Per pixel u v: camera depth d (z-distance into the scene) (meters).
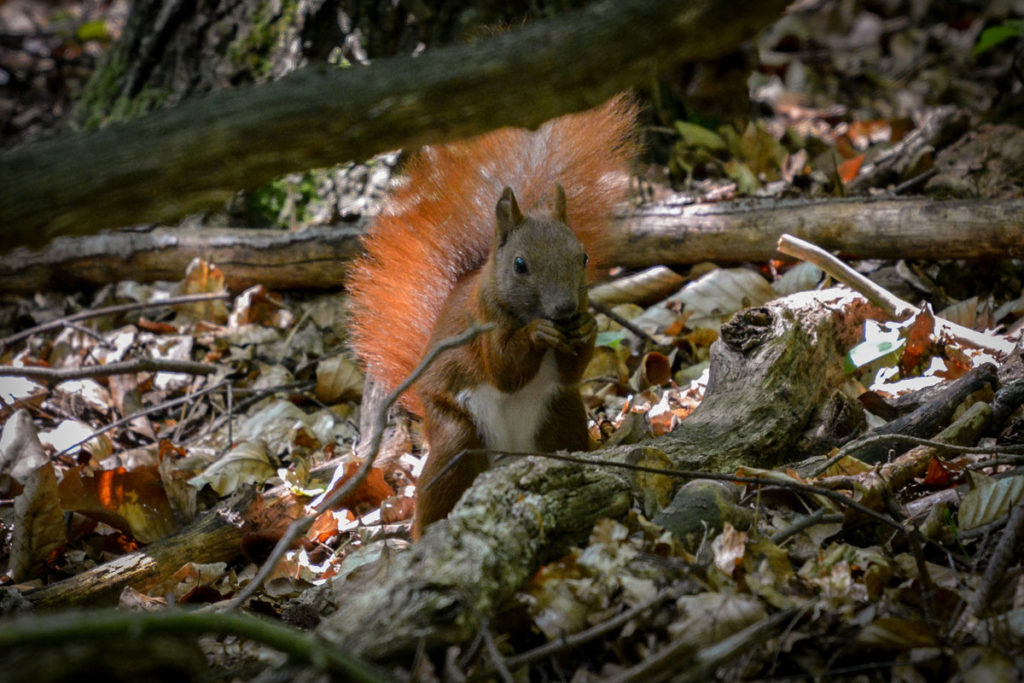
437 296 8.73
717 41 5.05
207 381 10.94
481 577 5.49
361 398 10.48
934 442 6.99
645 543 6.06
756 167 13.16
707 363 9.97
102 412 10.52
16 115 16.62
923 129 12.57
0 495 8.62
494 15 12.43
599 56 4.94
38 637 3.66
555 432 8.06
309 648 4.17
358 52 12.68
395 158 12.51
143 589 7.43
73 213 4.76
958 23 17.53
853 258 10.77
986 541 6.10
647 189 12.51
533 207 8.70
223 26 13.19
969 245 10.13
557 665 5.30
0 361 11.27
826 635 5.44
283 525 7.94
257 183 5.02
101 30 17.64
